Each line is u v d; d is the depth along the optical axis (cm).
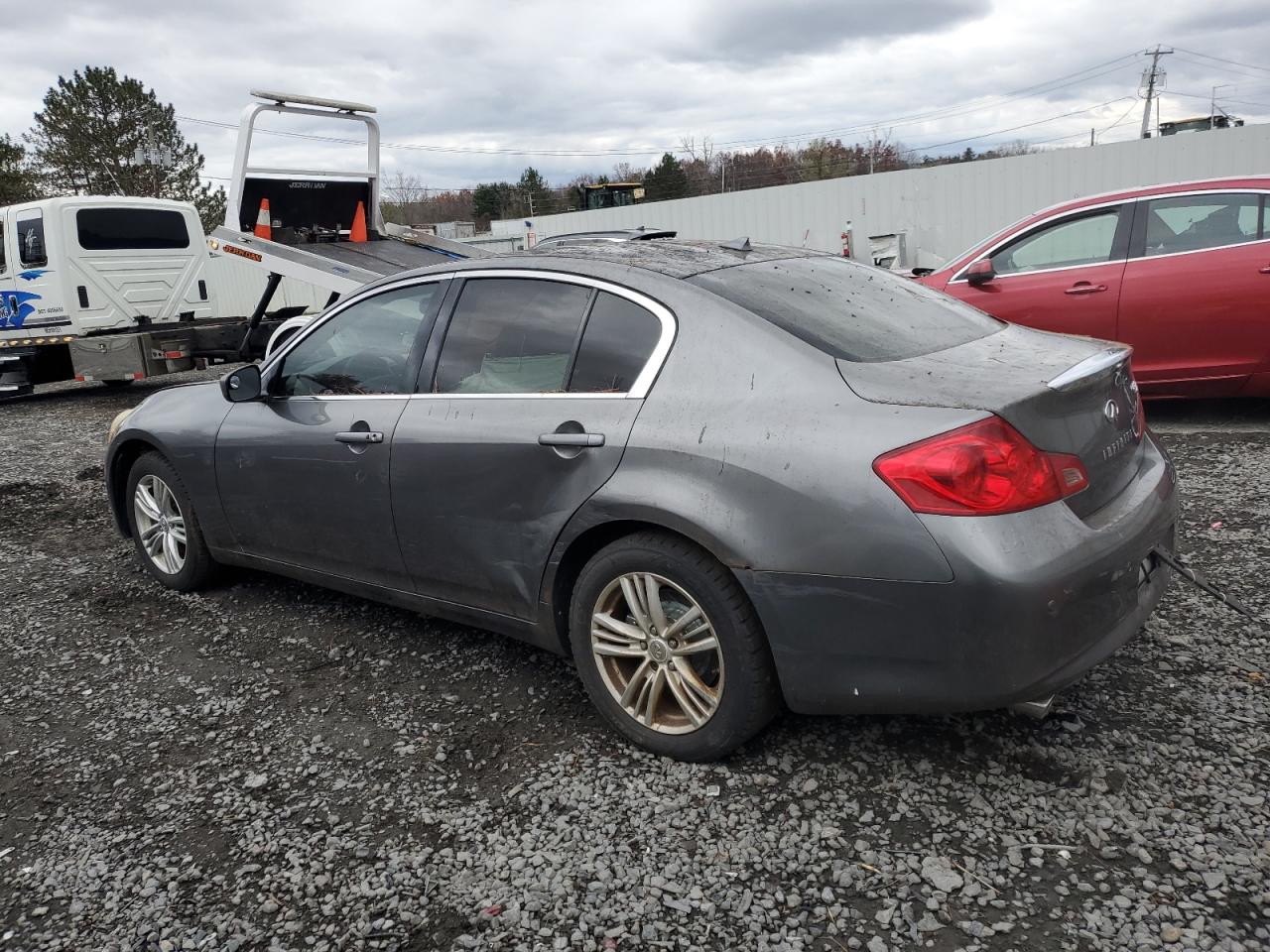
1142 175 1479
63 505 686
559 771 297
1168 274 652
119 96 4272
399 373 363
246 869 259
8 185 3588
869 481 246
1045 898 229
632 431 287
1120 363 296
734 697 277
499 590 331
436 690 357
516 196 7762
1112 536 255
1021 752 287
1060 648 242
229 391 405
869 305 320
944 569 237
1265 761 275
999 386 256
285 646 406
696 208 2062
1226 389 657
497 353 334
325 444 375
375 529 366
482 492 325
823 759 292
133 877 258
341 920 238
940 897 231
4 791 305
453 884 248
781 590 259
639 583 292
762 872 245
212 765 314
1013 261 727
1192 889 228
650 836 262
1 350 1291
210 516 441
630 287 308
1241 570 411
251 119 894
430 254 1000
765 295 302
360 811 283
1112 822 253
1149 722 299
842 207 1814
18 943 235
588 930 229
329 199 1003
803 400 264
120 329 1283
